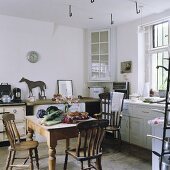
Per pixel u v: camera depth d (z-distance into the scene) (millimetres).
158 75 4797
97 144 2559
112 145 4379
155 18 4531
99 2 3832
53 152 2582
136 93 4891
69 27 5551
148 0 3748
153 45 4887
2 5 4000
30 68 5070
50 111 3025
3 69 4773
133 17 4754
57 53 5410
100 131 2539
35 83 5117
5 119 2871
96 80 5586
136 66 4973
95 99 5219
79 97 5395
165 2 3857
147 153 3895
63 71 5496
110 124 4500
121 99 4434
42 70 5219
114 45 5523
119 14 4543
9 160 2945
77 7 4098
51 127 2584
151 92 4746
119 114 4414
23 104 4477
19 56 4934
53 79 5363
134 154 3846
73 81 5637
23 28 4906
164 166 2289
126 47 5227
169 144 2369
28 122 3268
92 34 5660
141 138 4172
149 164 3385
